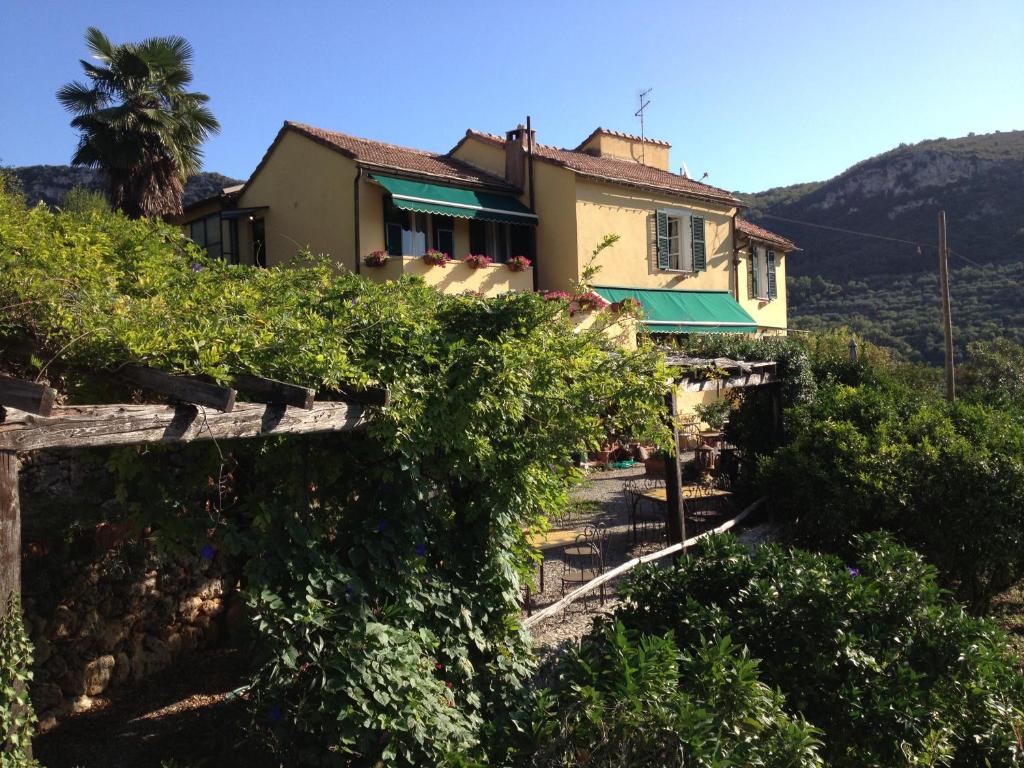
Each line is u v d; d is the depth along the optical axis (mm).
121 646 6059
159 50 17828
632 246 20547
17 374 4473
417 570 5191
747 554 6594
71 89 17312
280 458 5348
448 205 16922
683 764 3908
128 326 4051
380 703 4426
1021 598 11625
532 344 5941
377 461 5227
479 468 5738
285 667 4422
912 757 5113
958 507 10109
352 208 16344
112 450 4914
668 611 6023
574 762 4160
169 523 4984
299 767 4363
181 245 7027
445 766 4430
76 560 5809
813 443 11359
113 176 17625
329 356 4602
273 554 4555
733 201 23641
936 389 22078
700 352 12859
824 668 5477
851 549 10641
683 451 18875
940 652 5805
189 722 5434
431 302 6348
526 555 6457
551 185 19312
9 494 3059
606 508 13516
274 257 17969
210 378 3986
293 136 17438
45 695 5438
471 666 5344
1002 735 5488
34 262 4598
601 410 6312
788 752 4449
